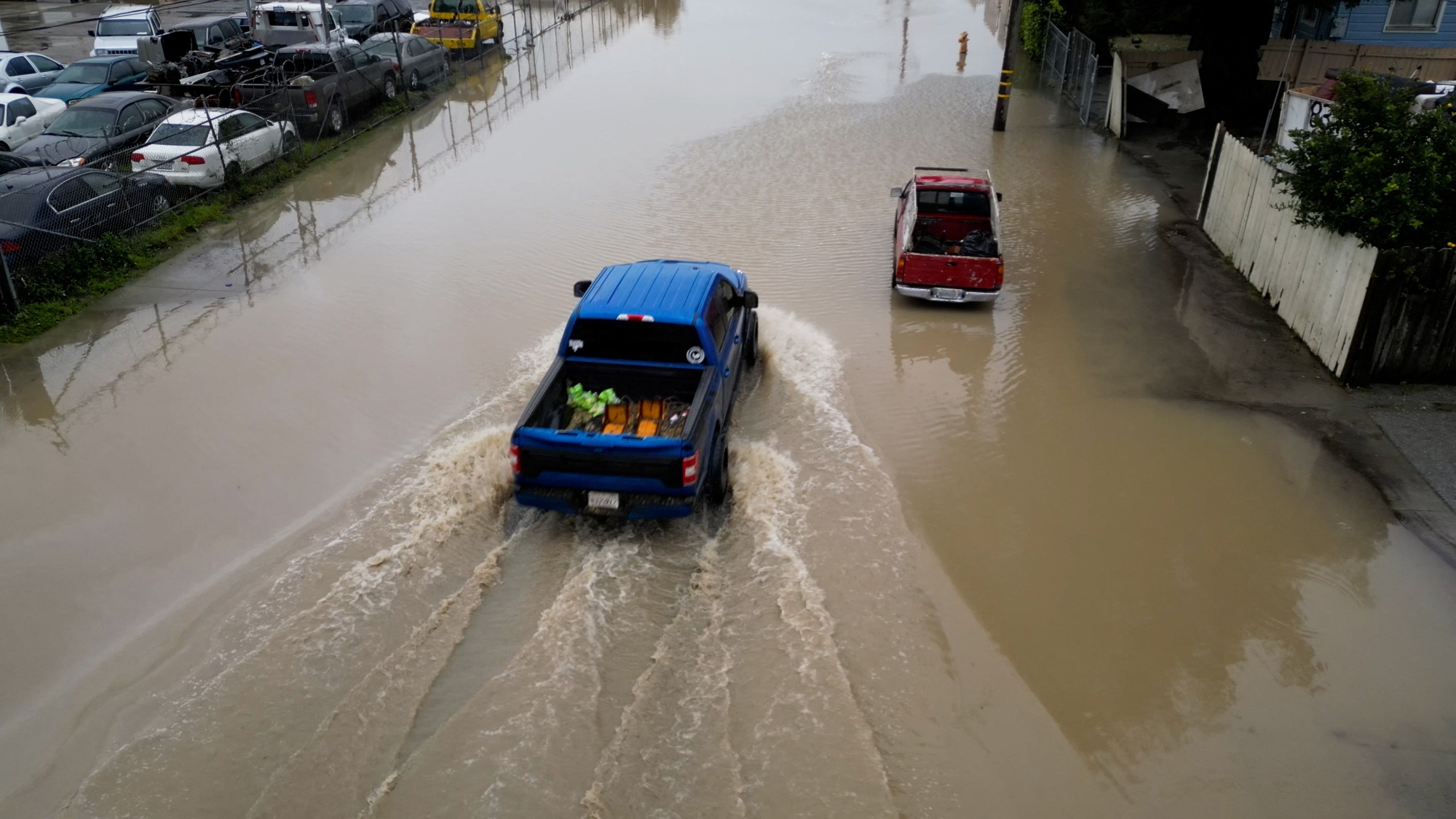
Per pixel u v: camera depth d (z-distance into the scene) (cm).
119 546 768
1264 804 562
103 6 3516
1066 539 799
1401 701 638
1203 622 707
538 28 3366
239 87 1927
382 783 555
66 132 1694
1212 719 622
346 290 1284
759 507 834
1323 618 712
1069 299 1284
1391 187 966
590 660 651
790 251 1445
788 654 666
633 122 2189
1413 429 956
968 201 1351
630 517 765
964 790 567
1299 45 2153
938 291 1224
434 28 2705
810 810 550
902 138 2070
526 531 800
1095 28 2583
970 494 859
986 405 1013
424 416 965
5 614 692
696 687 637
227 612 694
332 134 2045
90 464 881
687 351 850
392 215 1595
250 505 823
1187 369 1088
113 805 540
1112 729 614
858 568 760
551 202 1656
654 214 1598
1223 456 916
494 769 563
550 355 1095
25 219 1265
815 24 3559
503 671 642
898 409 1005
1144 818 554
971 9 3934
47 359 1092
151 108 1808
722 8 3941
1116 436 952
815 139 2056
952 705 630
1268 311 1242
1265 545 793
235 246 1458
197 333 1155
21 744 583
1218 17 2045
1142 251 1456
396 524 797
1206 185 1536
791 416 986
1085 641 688
